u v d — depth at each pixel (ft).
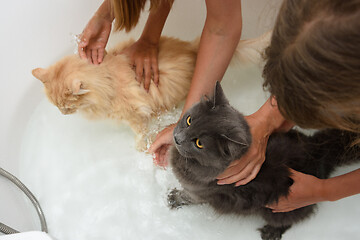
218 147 3.23
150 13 5.00
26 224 5.07
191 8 6.10
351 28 1.78
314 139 4.52
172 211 5.41
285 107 2.39
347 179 3.74
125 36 6.25
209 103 3.49
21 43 5.71
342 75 1.92
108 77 5.02
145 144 5.72
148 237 5.25
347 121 2.40
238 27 4.16
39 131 5.92
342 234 5.03
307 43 1.98
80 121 6.11
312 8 1.99
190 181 4.00
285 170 4.01
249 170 3.71
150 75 5.25
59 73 4.79
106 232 5.28
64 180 5.67
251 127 3.78
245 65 5.86
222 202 4.30
